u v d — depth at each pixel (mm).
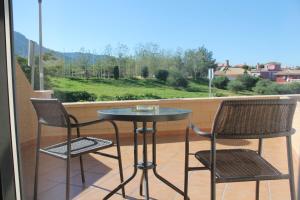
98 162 3533
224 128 1596
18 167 1283
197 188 2746
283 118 1620
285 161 3506
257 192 2324
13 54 1257
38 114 2316
